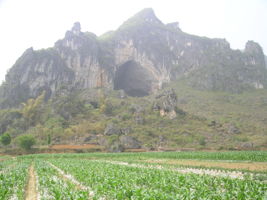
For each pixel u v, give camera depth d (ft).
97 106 372.17
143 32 586.45
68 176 79.82
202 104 444.96
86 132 280.92
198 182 54.80
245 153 159.22
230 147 235.61
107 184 52.39
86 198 43.73
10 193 54.08
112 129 274.77
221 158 145.38
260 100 472.03
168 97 346.33
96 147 237.86
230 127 307.37
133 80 551.59
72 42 482.28
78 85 444.14
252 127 334.24
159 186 53.47
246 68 579.48
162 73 548.31
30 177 82.07
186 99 465.88
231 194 45.06
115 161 142.51
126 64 538.88
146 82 538.47
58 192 46.39
